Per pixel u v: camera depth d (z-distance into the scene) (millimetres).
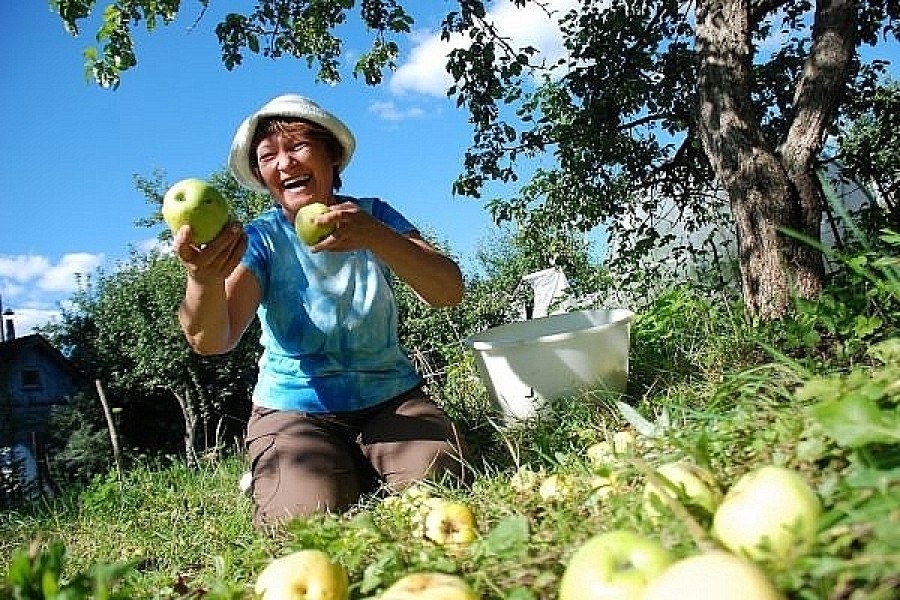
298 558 626
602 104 3262
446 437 1443
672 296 2432
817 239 2035
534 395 1691
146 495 2459
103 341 9719
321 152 1501
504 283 6480
